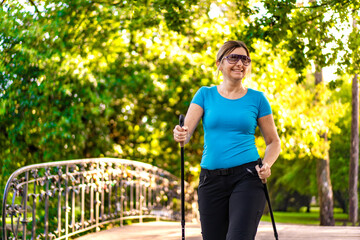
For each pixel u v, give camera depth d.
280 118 12.55
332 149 27.81
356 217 20.19
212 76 12.39
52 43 9.73
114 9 9.54
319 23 7.82
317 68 8.41
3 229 4.55
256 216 3.10
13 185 4.77
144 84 12.59
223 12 12.11
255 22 7.46
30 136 10.76
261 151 13.49
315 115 14.84
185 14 8.13
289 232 7.19
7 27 9.20
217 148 3.23
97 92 11.78
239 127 3.23
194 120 3.34
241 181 3.17
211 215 3.26
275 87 12.58
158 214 10.42
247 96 3.30
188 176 14.58
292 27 7.82
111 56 12.34
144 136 13.72
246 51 3.32
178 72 12.70
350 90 27.02
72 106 11.14
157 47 12.76
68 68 10.29
